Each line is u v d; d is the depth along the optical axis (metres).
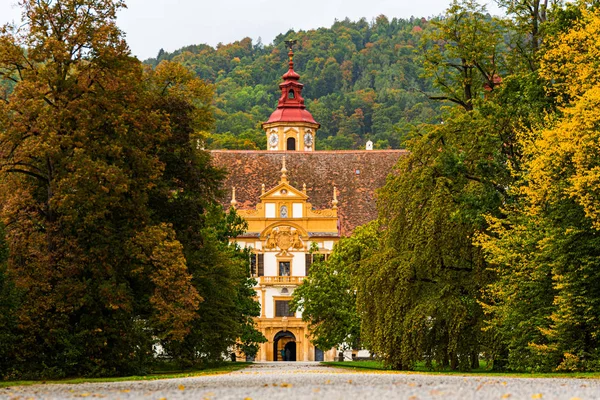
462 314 65.62
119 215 65.25
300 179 175.38
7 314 58.41
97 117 62.91
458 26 80.44
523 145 60.66
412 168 71.44
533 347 58.12
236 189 173.62
